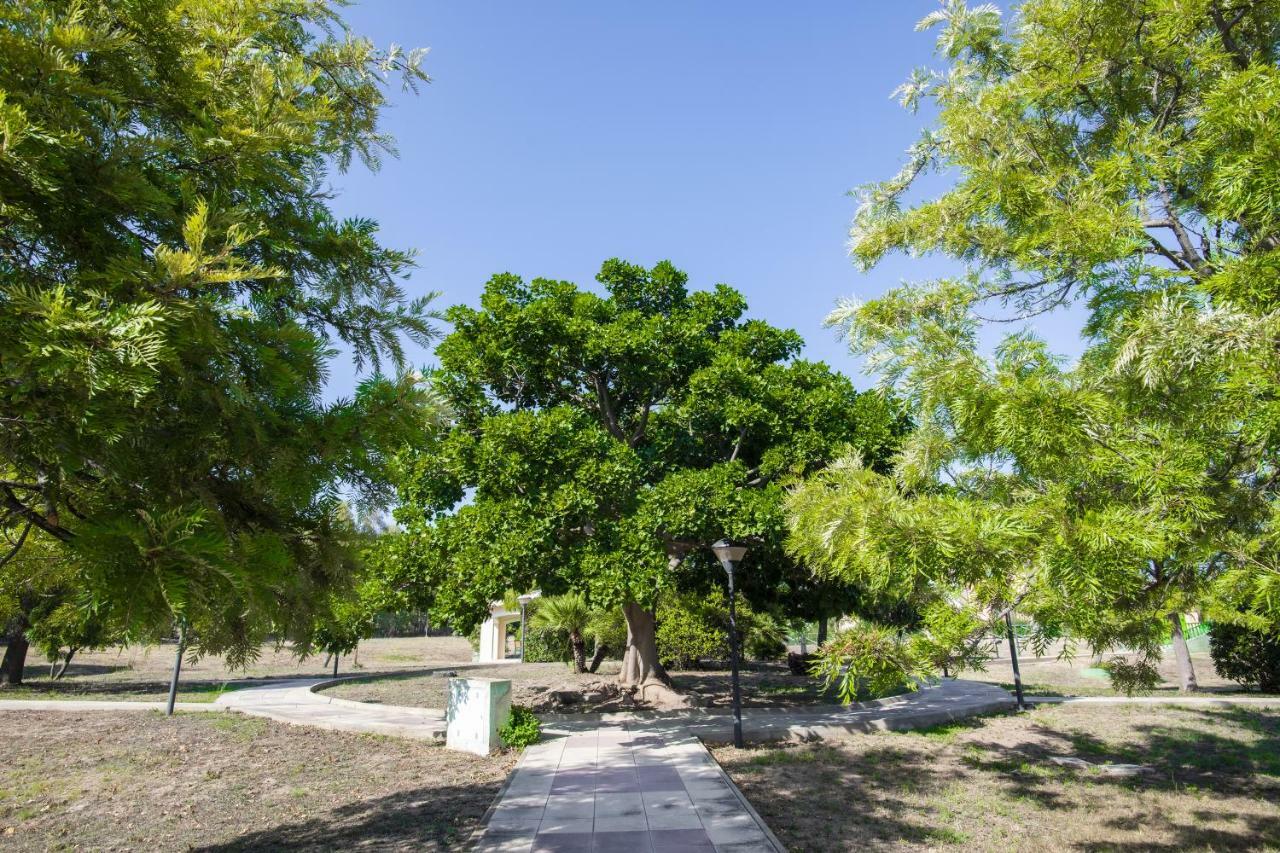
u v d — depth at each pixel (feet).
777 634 78.33
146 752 32.22
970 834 20.89
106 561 6.39
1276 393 9.41
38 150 7.18
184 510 7.42
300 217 10.96
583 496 33.17
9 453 7.79
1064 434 10.34
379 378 9.00
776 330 44.80
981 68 17.90
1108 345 12.60
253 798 24.80
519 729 33.22
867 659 12.85
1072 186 14.01
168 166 9.30
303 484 8.40
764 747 33.96
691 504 33.94
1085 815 22.82
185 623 8.32
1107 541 9.17
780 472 37.35
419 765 30.07
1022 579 10.75
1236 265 10.25
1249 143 10.39
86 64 8.93
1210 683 60.75
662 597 56.49
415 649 134.72
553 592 35.73
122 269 7.03
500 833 19.98
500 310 40.57
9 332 6.52
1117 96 15.96
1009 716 41.81
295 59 10.54
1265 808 23.66
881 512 10.96
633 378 41.73
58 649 59.57
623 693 48.01
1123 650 19.97
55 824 21.80
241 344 8.18
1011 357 11.86
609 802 23.13
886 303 15.15
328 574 10.28
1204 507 10.11
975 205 14.61
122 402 7.04
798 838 20.42
